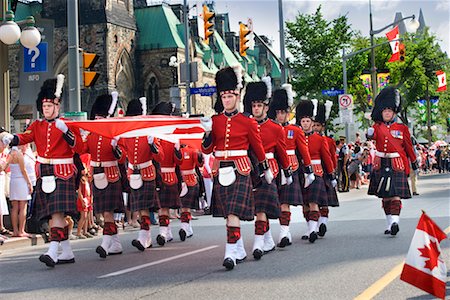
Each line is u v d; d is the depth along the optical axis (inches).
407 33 2262.6
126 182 462.6
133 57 2534.5
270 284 308.0
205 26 1015.0
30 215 405.7
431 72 2310.5
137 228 664.4
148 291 303.6
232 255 358.3
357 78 1909.4
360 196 998.4
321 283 305.7
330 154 498.0
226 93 373.4
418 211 649.0
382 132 480.4
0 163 543.2
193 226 644.7
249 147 377.1
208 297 284.7
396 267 339.9
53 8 2405.3
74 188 402.6
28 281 348.2
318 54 1732.3
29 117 2314.2
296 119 500.7
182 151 536.7
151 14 2635.3
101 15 2364.7
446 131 3454.7
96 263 405.4
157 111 567.8
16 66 2407.7
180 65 1158.3
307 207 481.4
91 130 419.2
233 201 362.9
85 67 670.5
